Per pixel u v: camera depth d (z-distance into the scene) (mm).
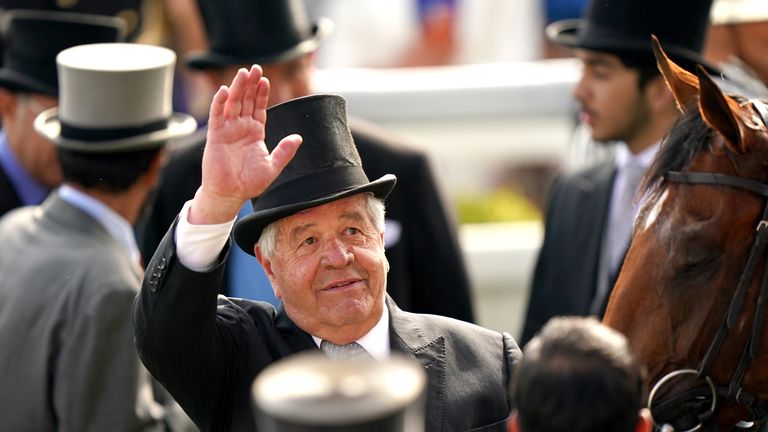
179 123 13344
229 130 8461
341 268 9133
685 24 14625
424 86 21062
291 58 14883
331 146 9258
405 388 5781
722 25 16109
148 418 12062
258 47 14891
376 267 9234
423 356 9391
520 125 21125
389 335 9461
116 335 11773
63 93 12586
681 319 9523
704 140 9633
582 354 6824
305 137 9227
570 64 22734
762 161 9508
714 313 9484
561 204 15281
